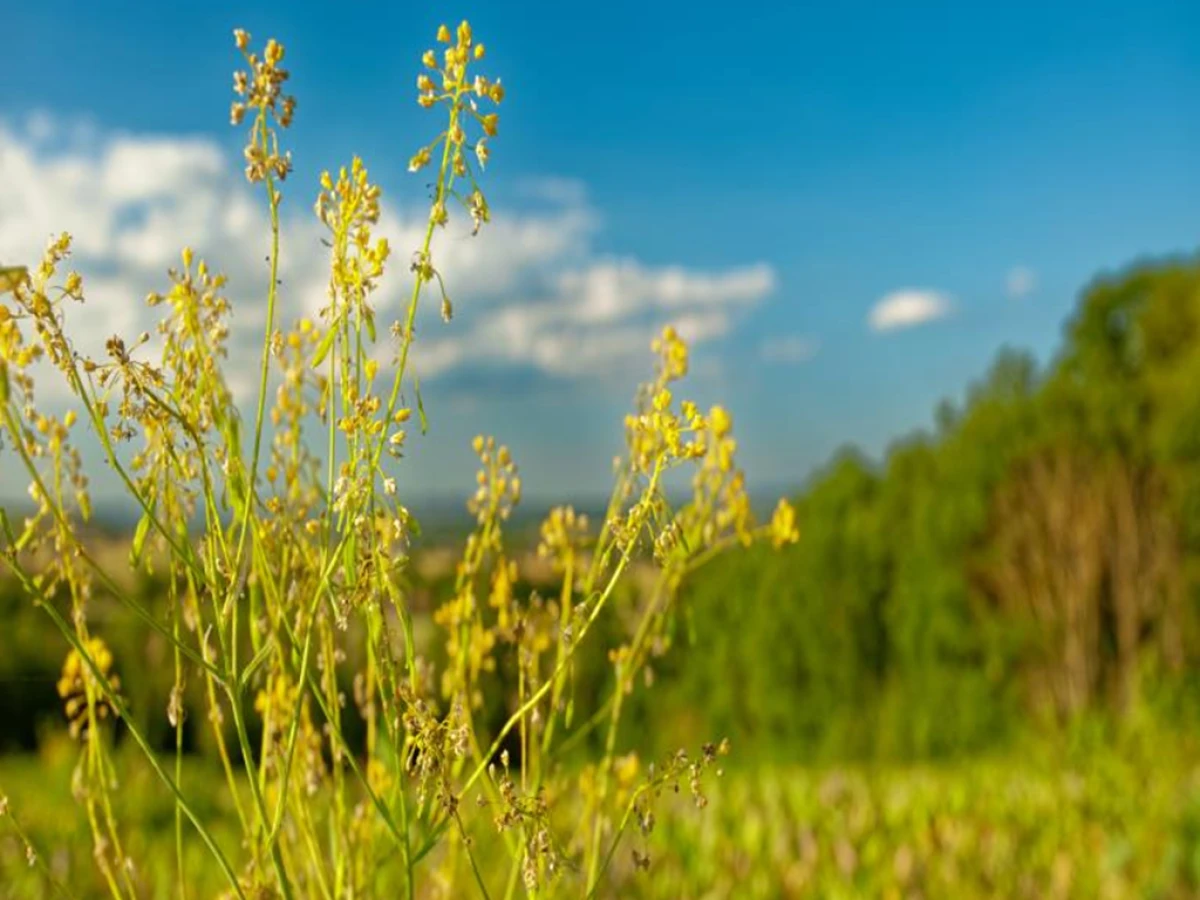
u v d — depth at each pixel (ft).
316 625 6.64
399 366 5.41
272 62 5.13
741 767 33.12
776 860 16.08
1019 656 47.42
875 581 51.42
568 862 5.63
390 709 5.80
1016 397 52.54
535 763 6.75
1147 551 47.24
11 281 4.57
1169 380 49.98
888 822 18.88
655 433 6.13
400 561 5.49
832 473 55.83
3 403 4.85
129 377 5.23
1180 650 46.32
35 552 5.91
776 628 50.83
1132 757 28.09
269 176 5.22
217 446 5.65
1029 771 25.57
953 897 15.28
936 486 51.55
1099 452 48.16
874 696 50.49
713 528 7.97
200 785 18.01
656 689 46.91
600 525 8.00
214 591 5.40
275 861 5.70
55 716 32.32
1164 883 15.61
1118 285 57.67
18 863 13.51
